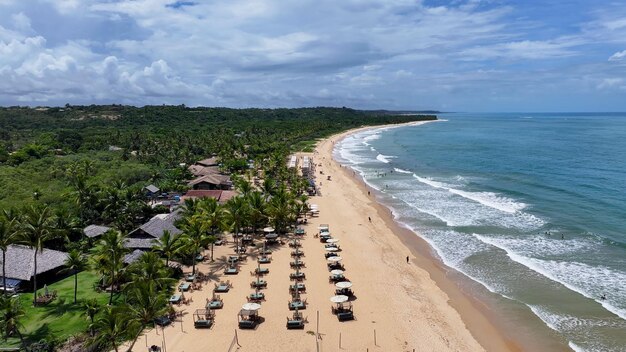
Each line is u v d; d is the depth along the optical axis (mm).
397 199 87750
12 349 32750
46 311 39344
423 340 37125
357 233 65688
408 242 61719
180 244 48156
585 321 39250
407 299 44531
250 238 60031
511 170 114688
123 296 41500
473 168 122062
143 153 129375
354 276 49719
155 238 52719
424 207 80188
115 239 40938
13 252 45906
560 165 119062
